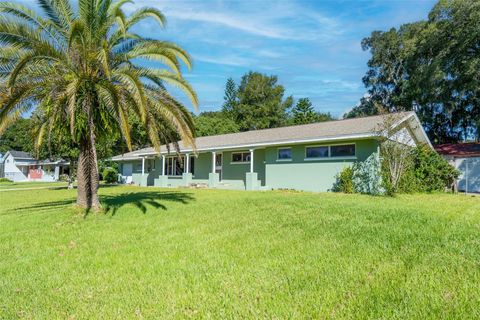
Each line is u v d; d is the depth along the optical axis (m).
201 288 3.59
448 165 15.70
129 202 11.48
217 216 8.16
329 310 2.92
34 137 10.21
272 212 8.29
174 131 10.27
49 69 8.63
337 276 3.71
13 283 4.03
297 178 16.73
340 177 14.87
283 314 2.89
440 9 22.50
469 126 31.08
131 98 8.84
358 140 14.66
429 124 32.31
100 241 6.11
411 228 5.80
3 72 8.52
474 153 20.42
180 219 8.00
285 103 53.78
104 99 8.30
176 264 4.48
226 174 21.27
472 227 5.84
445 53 22.48
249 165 20.02
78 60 8.73
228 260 4.53
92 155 9.16
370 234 5.48
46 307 3.30
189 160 23.97
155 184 24.14
